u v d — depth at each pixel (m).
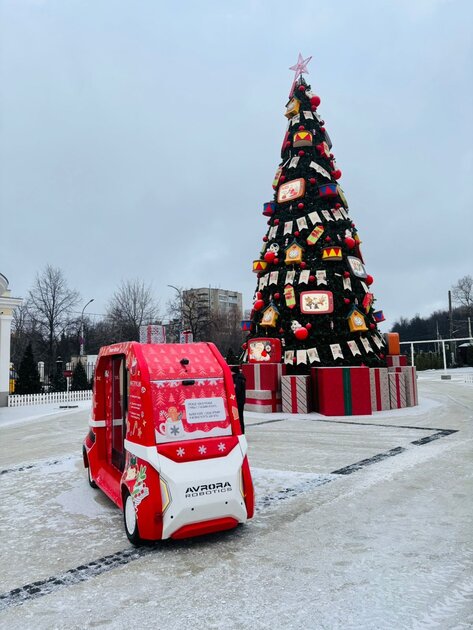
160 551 4.98
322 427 13.45
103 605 3.88
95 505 6.71
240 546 5.04
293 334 17.83
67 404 25.30
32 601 3.98
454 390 27.31
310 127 20.64
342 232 18.95
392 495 6.69
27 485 7.95
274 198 20.86
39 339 48.94
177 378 5.52
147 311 48.31
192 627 3.50
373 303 19.56
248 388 17.83
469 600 3.76
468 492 6.73
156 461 5.00
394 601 3.78
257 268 19.53
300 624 3.48
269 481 7.61
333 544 5.01
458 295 77.50
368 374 16.11
